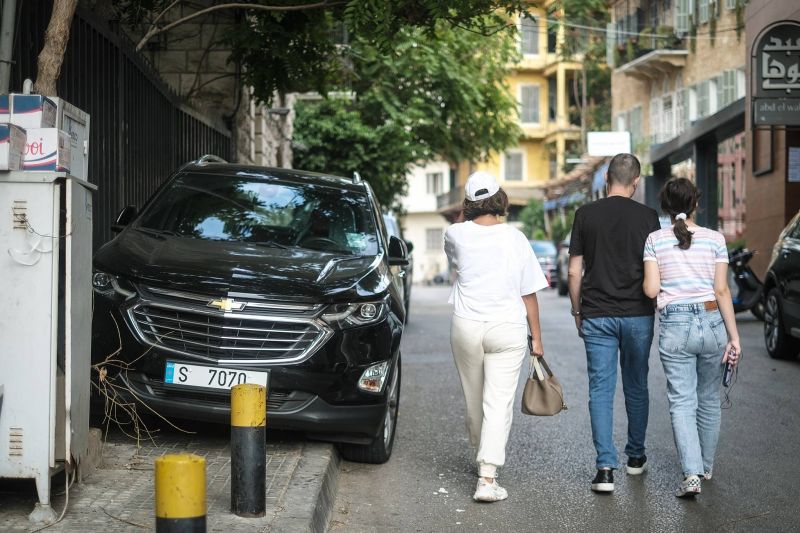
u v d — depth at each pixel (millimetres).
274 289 6062
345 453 6766
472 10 8398
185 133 11648
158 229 7098
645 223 6145
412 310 24766
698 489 5785
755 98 17562
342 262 6730
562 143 53375
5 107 4875
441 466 6781
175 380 5934
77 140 5516
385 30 8391
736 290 16406
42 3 6805
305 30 10742
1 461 4473
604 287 6141
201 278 6090
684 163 31062
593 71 50562
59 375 4668
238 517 4719
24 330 4477
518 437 7660
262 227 7180
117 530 4387
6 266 4480
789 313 11211
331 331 6055
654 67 33188
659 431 7789
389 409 6785
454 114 24953
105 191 8125
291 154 25016
